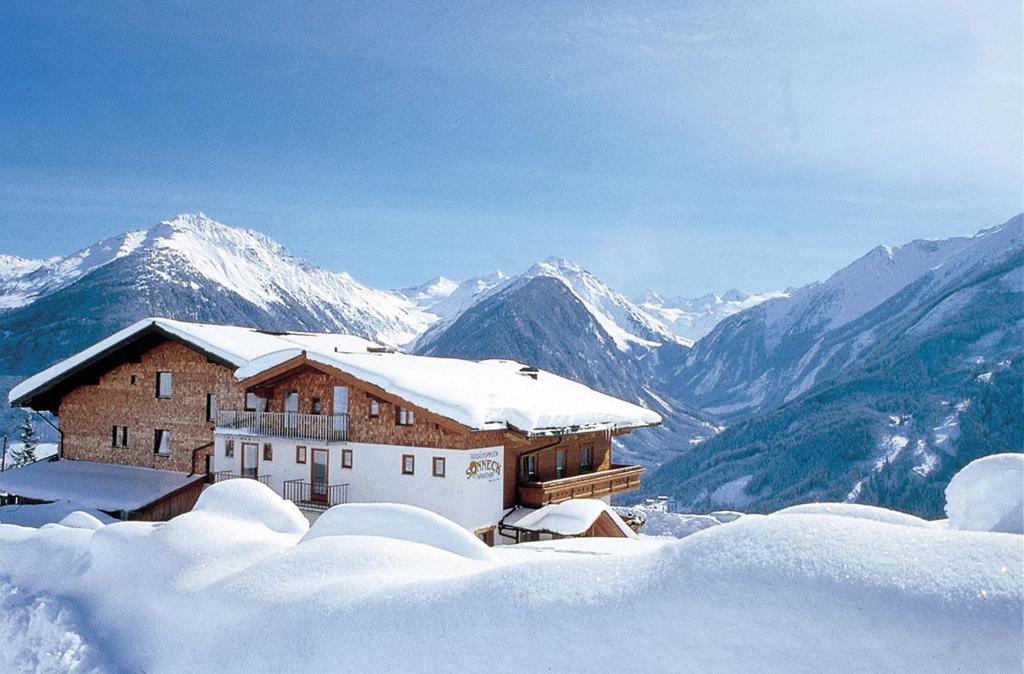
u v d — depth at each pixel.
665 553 5.48
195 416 30.23
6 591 9.49
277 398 27.03
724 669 4.66
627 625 5.09
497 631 5.53
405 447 23.50
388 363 25.66
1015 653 3.96
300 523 10.48
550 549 14.20
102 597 8.77
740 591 4.83
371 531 9.27
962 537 4.68
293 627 6.63
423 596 6.21
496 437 23.97
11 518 25.03
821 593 4.60
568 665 5.12
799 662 4.46
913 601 4.35
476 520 22.83
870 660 4.29
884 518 7.39
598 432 27.50
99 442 32.69
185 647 7.30
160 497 27.91
